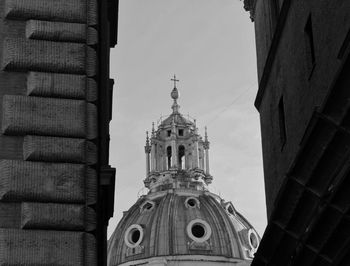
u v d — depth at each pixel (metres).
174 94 131.00
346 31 20.20
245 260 105.88
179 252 104.56
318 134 21.09
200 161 123.12
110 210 23.53
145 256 105.44
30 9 18.08
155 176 120.62
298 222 23.86
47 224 16.75
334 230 21.20
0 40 17.91
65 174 17.20
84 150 17.56
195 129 125.25
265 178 30.34
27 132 17.36
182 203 110.81
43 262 16.42
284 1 26.11
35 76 17.70
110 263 108.75
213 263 104.44
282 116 27.77
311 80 23.39
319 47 22.58
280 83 27.50
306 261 23.33
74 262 16.59
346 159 20.23
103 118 21.02
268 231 25.75
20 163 17.08
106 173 20.55
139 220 109.69
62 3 18.30
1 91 17.59
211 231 106.69
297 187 23.05
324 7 22.06
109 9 24.53
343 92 19.64
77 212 17.00
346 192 20.25
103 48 21.02
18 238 16.48
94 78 18.33
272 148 28.95
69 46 18.12
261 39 31.11
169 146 123.19
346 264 21.23
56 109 17.64
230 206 112.94
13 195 16.80
